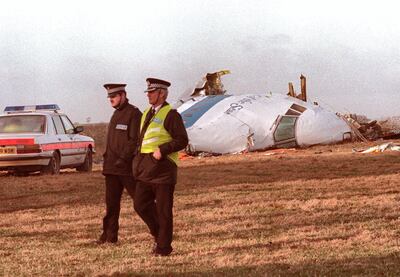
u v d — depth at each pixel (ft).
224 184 61.72
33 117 75.82
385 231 34.50
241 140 146.82
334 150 123.03
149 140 30.09
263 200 49.67
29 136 72.02
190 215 43.29
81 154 81.30
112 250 32.07
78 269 27.63
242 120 148.87
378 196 49.21
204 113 150.82
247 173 73.10
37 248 33.42
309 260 27.71
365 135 170.40
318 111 154.61
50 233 38.37
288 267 26.50
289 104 154.51
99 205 50.11
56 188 61.62
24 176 73.61
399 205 44.52
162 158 29.78
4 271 27.73
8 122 75.56
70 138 78.59
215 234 35.99
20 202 53.11
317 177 65.62
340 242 31.91
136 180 30.89
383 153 99.86
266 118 150.30
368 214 40.96
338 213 41.75
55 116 77.61
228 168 81.30
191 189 58.03
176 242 33.71
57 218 44.27
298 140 149.28
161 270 26.73
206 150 146.10
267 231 36.35
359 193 51.85
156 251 30.09
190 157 133.18
